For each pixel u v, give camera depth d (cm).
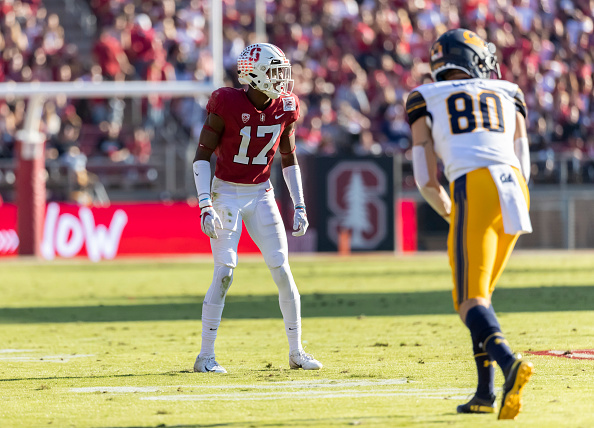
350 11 8900
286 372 1805
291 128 1867
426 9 9038
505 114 1352
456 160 1319
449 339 2327
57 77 7512
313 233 7050
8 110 7662
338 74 8400
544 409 1327
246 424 1266
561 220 7394
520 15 9025
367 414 1319
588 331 2444
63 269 5831
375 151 7800
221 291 1839
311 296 3816
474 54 1413
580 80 8869
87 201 7169
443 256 6869
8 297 3956
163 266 6053
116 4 7838
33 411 1413
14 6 7662
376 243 7094
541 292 3809
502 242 1312
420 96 1362
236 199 1841
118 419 1331
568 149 8375
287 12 8769
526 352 2012
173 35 7731
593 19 9200
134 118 7775
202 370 1833
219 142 1823
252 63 1758
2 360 2073
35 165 6725
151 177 7275
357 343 2281
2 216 6894
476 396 1296
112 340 2470
